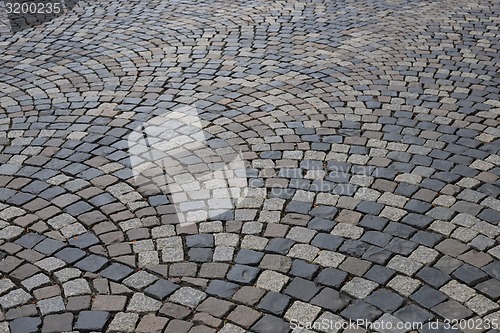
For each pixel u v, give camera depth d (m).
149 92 7.37
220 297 4.08
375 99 7.06
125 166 5.68
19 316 3.91
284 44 8.99
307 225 4.80
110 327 3.83
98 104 7.05
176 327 3.83
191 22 10.08
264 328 3.81
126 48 8.91
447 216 4.89
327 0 11.30
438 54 8.52
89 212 5.00
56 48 8.94
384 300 4.04
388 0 11.31
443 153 5.86
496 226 4.75
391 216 4.90
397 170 5.57
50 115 6.78
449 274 4.25
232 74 7.88
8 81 7.75
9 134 6.34
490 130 6.31
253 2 11.19
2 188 5.33
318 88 7.39
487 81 7.59
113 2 11.33
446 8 10.77
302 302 4.03
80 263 4.41
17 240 4.66
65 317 3.90
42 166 5.69
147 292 4.12
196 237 4.68
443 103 6.95
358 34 9.38
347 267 4.34
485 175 5.47
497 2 11.12
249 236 4.69
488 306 3.97
